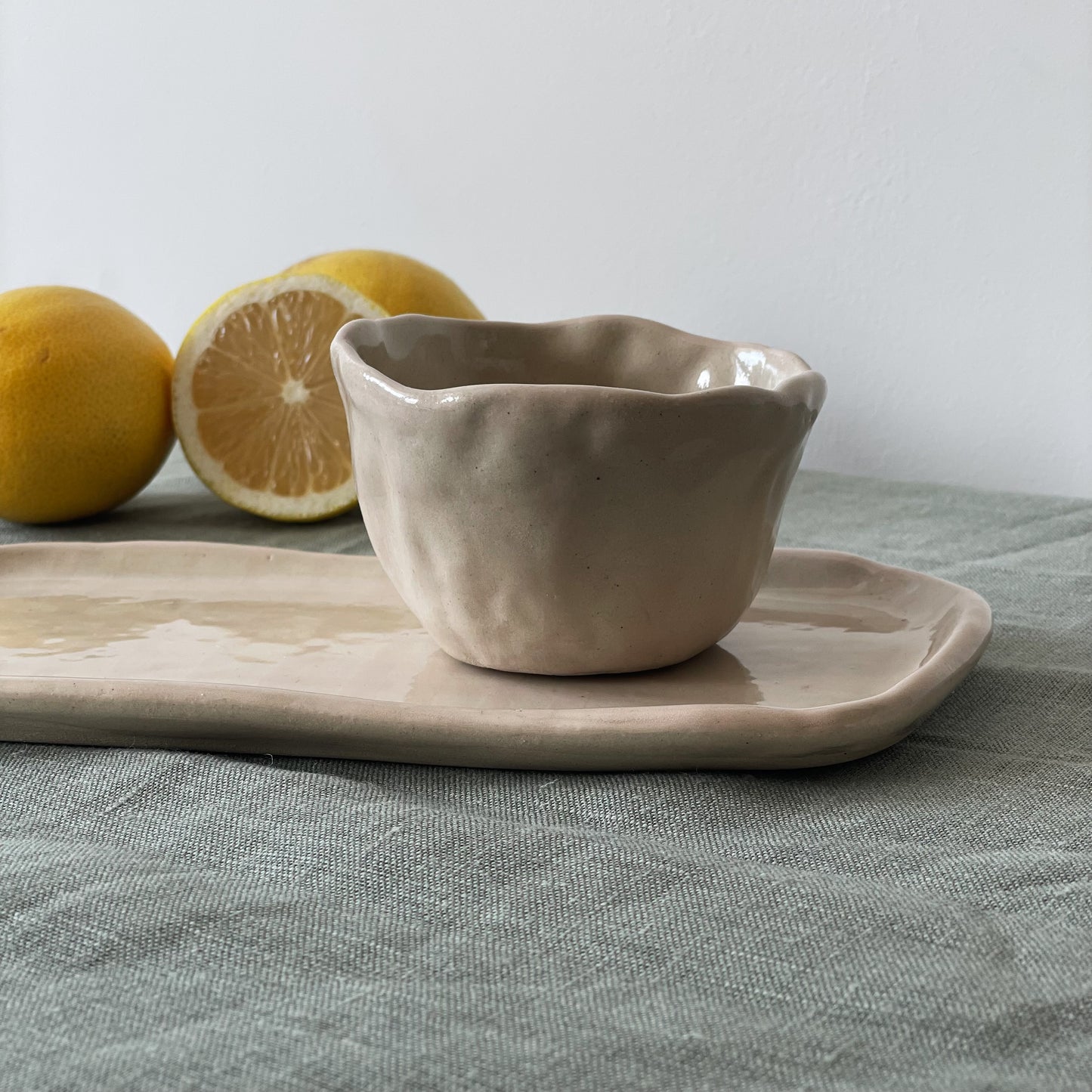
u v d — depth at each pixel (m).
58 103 1.27
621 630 0.46
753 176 1.01
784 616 0.56
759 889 0.35
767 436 0.45
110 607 0.57
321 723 0.42
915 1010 0.30
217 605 0.57
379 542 0.49
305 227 1.19
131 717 0.42
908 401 1.00
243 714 0.42
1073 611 0.61
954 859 0.37
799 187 0.99
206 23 1.18
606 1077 0.27
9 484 0.75
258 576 0.61
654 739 0.41
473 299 1.13
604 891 0.35
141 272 1.28
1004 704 0.49
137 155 1.25
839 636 0.53
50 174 1.29
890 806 0.40
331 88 1.14
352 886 0.35
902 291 0.98
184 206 1.24
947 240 0.96
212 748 0.43
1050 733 0.46
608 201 1.06
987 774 0.43
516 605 0.46
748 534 0.47
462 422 0.42
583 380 0.56
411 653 0.51
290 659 0.50
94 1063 0.28
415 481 0.45
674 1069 0.28
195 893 0.34
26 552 0.61
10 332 0.74
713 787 0.41
